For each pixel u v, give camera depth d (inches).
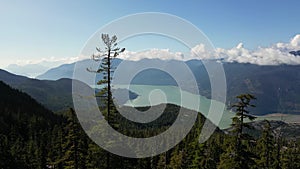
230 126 941.8
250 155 941.2
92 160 1144.2
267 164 1547.7
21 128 5002.5
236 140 938.7
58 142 1859.0
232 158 941.8
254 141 963.3
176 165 1788.9
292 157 2089.1
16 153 2608.3
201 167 1640.0
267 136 1524.4
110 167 1026.7
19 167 2463.1
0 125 4667.8
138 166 1813.5
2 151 2393.0
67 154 1242.6
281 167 1924.2
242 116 925.2
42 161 2628.0
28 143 3513.8
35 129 4847.4
